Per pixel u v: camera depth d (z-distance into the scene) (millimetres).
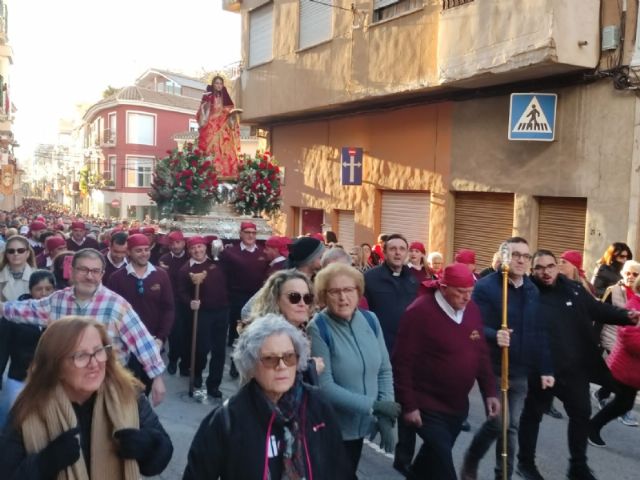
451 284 4074
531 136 9992
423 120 12914
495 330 4828
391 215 14250
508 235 11219
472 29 10445
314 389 2785
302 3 15672
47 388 2471
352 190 15273
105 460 2549
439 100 12383
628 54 9008
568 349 4945
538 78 10297
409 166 13344
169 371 8234
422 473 4117
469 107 11750
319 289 3846
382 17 13117
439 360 4137
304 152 17172
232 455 2533
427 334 4141
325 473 2625
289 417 2623
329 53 14492
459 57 10703
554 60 9055
